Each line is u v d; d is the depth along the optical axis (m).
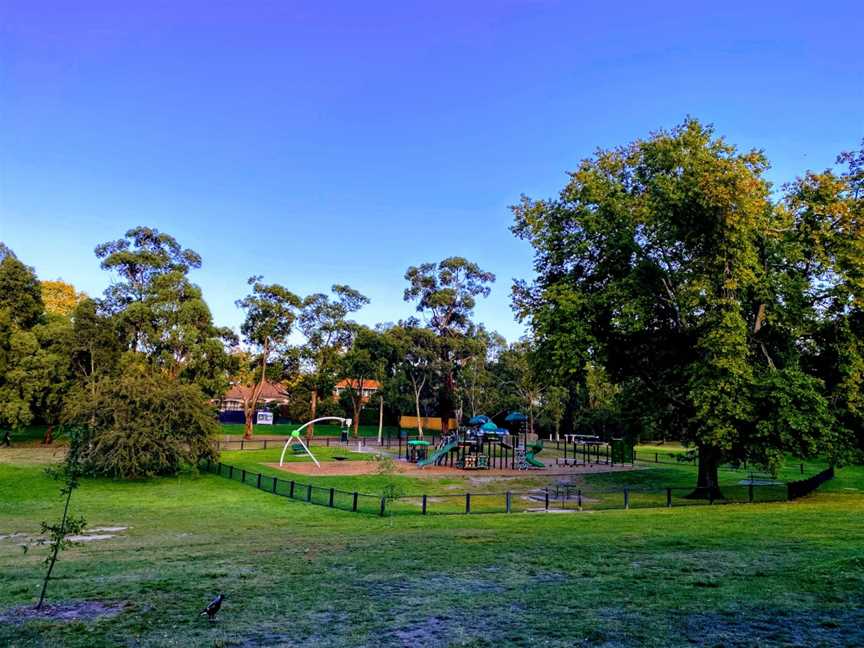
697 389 23.58
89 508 24.56
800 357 26.91
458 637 6.63
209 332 51.59
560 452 59.69
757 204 22.64
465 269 67.81
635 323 24.34
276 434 71.31
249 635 6.91
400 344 63.47
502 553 12.09
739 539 13.19
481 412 74.94
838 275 24.03
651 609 7.44
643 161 27.02
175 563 12.00
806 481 28.25
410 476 37.75
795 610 7.16
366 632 6.93
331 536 16.02
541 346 27.61
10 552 14.62
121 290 51.91
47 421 49.56
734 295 24.39
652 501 26.94
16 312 48.00
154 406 33.09
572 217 27.98
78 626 7.38
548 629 6.80
